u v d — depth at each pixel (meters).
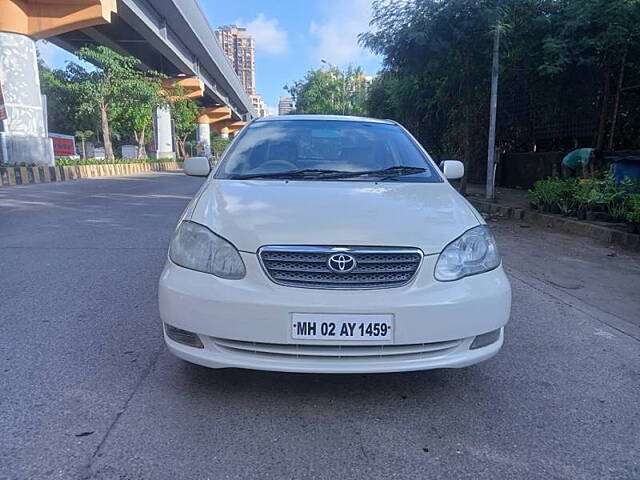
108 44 34.16
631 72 11.85
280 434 2.43
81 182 19.75
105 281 5.01
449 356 2.59
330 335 2.45
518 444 2.39
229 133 83.25
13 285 4.86
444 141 20.14
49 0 19.38
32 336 3.57
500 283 2.73
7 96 19.27
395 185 3.35
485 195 12.90
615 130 12.33
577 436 2.46
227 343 2.54
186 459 2.22
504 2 10.80
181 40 35.25
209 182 3.41
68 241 7.06
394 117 25.48
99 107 29.08
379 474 2.16
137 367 3.09
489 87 13.98
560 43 10.51
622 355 3.44
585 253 6.62
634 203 7.39
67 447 2.28
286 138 3.99
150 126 41.56
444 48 11.06
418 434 2.46
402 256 2.56
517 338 3.71
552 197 9.24
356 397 2.79
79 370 3.04
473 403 2.76
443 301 2.52
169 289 2.61
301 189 3.13
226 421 2.53
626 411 2.70
